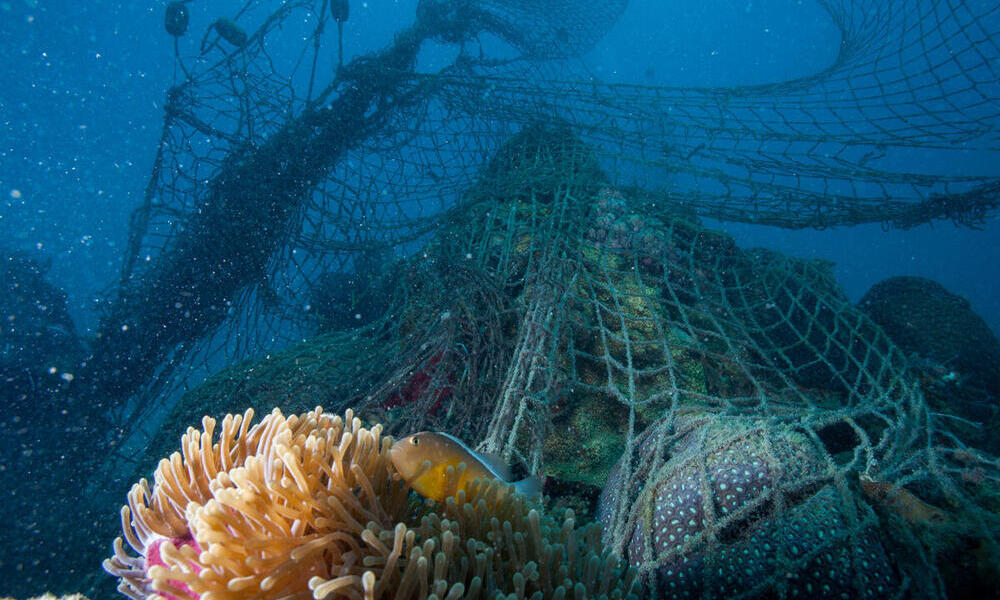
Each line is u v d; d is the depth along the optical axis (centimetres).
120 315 621
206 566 151
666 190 645
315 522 161
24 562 450
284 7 688
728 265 597
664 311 509
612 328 491
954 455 290
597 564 179
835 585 195
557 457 392
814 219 601
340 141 703
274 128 684
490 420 367
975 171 6384
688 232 605
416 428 365
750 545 210
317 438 180
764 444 235
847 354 443
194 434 190
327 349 558
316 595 137
